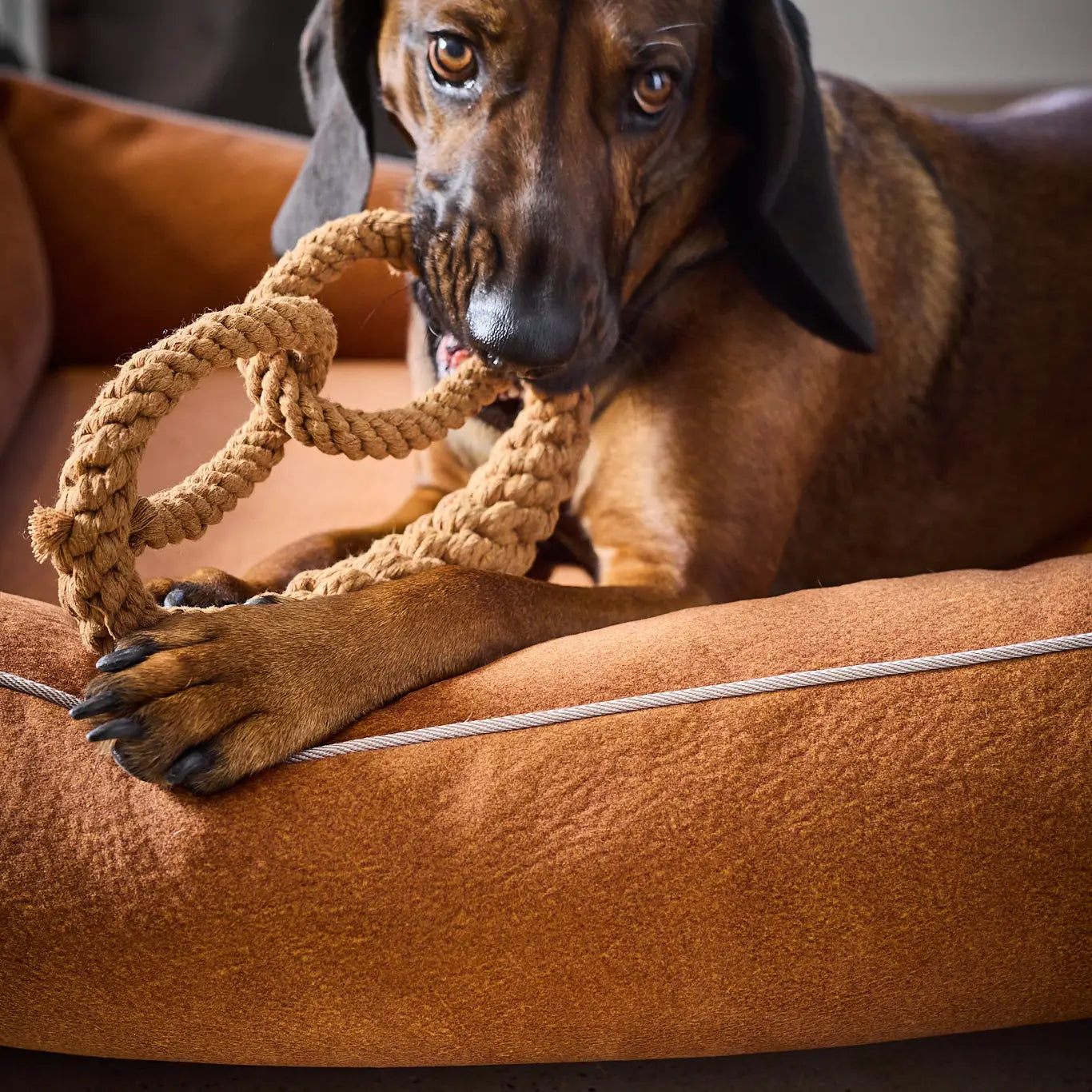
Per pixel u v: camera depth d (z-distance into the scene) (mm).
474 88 1319
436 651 1121
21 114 2258
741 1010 999
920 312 1744
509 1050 1036
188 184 2277
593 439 1562
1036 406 1858
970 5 4293
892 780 966
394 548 1218
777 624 1098
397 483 1979
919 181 1783
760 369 1538
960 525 1867
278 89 2988
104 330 2318
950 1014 1042
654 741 985
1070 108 2086
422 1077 1166
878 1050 1205
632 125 1361
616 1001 986
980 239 1837
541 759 981
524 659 1113
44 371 2291
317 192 1645
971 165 1880
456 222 1271
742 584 1528
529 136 1281
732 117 1496
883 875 957
